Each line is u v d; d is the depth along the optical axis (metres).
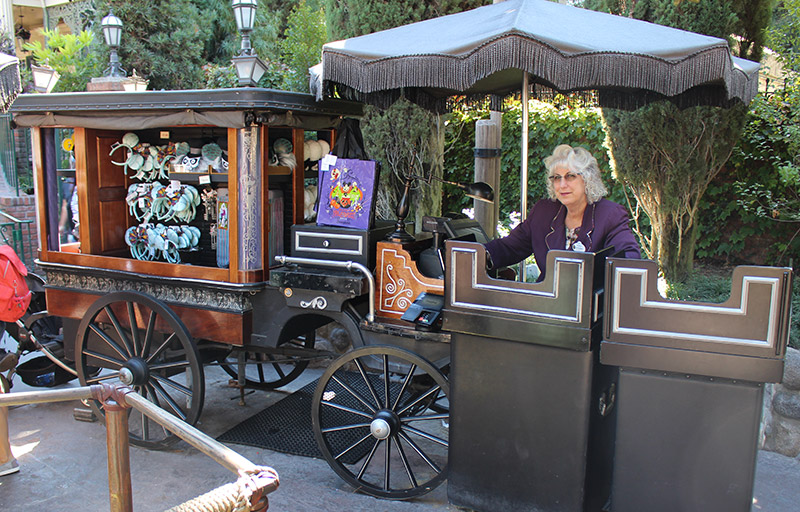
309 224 3.37
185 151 3.48
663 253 4.50
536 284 2.35
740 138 4.38
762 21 4.13
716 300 4.02
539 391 2.40
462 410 2.58
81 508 2.74
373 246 3.06
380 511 2.72
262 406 3.96
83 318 3.39
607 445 2.61
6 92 4.64
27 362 3.88
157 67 8.35
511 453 2.49
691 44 2.34
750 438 2.09
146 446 3.29
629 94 3.54
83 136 3.50
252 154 3.03
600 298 2.43
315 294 2.99
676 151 4.22
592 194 2.64
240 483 1.38
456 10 4.24
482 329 2.47
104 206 3.67
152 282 3.33
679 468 2.19
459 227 3.19
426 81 2.50
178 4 8.75
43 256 3.64
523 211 3.22
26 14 14.06
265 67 3.57
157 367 3.24
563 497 2.40
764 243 4.99
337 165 3.09
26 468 3.10
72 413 3.79
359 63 2.67
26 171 7.96
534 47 2.28
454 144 6.14
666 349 2.15
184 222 3.72
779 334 2.00
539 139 5.88
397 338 2.88
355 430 3.56
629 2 4.29
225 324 3.18
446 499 2.85
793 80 4.22
